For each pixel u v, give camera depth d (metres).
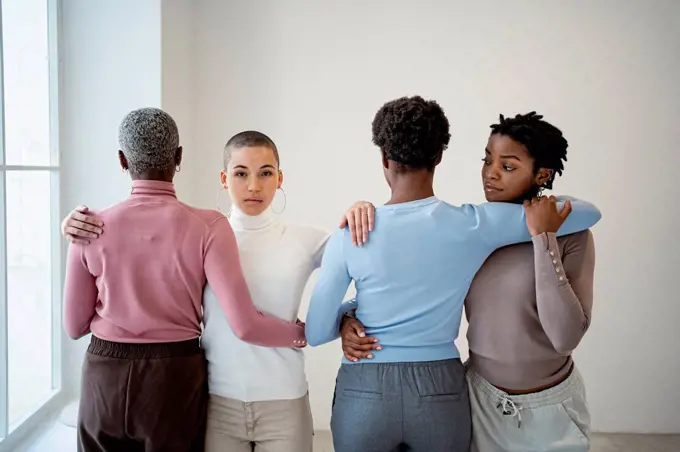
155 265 1.57
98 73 2.81
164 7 2.84
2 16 2.31
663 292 3.57
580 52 3.44
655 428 3.63
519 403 1.60
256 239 1.77
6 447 2.30
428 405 1.53
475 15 3.42
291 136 3.46
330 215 3.50
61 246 2.81
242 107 3.44
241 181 1.74
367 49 3.42
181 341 1.62
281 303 1.76
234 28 3.39
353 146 3.47
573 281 1.59
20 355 2.51
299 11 3.40
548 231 1.50
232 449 1.74
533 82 3.45
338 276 1.59
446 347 1.60
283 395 1.72
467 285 1.58
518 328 1.58
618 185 3.51
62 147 2.81
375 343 1.57
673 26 3.43
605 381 3.62
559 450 1.58
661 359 3.60
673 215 3.53
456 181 3.50
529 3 3.42
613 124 3.48
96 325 1.63
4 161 2.31
